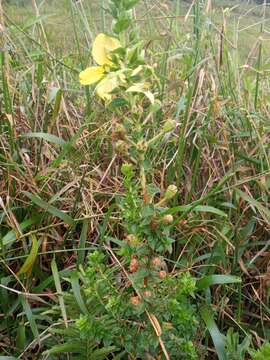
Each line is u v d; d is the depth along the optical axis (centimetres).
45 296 31
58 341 28
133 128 20
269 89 47
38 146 37
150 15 45
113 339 25
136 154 21
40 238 32
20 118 38
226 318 32
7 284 31
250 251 35
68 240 34
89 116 36
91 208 33
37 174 34
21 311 31
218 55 40
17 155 35
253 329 31
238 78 42
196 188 37
